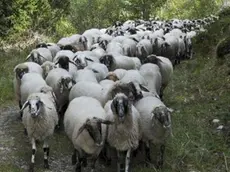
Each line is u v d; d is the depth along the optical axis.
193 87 12.93
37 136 7.84
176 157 8.43
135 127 7.46
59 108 10.07
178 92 12.79
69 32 24.00
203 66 15.09
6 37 20.03
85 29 25.31
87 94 8.96
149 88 10.25
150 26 21.69
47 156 8.08
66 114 7.99
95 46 15.07
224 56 13.88
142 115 7.98
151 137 7.89
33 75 10.04
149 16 30.73
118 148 7.44
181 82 13.60
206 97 11.84
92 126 6.84
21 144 9.16
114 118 7.19
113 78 10.24
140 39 16.97
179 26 22.80
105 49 15.02
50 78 10.20
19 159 8.42
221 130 9.55
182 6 33.09
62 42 16.28
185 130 9.66
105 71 11.20
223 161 8.31
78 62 11.84
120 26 21.88
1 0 20.00
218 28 17.78
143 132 7.95
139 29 19.89
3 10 20.17
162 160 8.12
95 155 7.43
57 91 9.91
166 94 12.61
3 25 20.14
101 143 6.86
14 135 9.65
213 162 8.32
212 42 17.16
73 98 9.25
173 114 10.65
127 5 29.38
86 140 7.11
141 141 8.63
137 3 29.83
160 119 7.50
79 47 16.25
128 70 11.15
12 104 11.91
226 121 9.94
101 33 18.48
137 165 8.26
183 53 17.77
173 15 32.56
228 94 11.66
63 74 10.25
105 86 9.28
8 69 14.95
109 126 7.46
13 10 20.50
